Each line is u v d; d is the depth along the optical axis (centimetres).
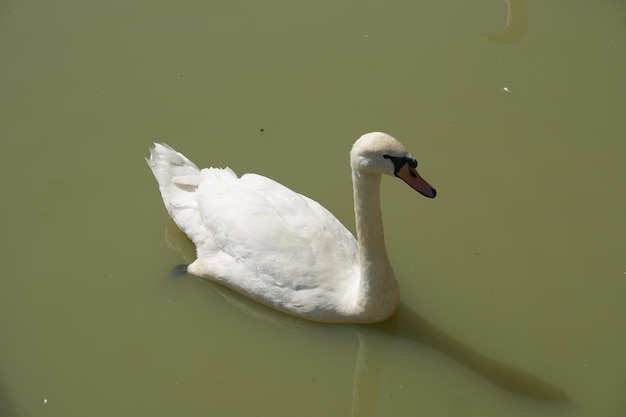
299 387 313
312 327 321
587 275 329
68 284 333
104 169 359
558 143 362
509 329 320
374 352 318
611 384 309
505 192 349
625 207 345
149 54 392
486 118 370
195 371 316
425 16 404
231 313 326
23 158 362
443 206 346
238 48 394
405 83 381
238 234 318
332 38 396
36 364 318
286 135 366
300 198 323
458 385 311
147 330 324
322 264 315
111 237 343
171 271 335
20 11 407
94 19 404
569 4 407
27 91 380
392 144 288
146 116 373
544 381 310
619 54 388
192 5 409
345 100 376
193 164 339
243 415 308
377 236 302
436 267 332
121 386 314
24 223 346
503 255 334
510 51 391
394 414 309
